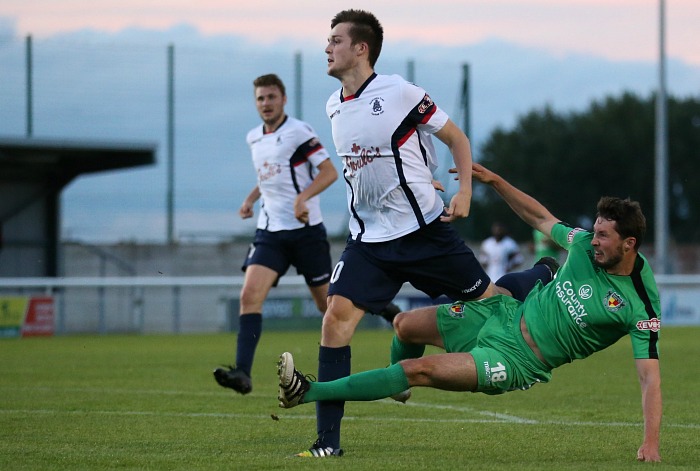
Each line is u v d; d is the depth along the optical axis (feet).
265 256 56.13
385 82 36.86
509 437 41.24
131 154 161.27
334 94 38.11
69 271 163.63
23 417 47.32
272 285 56.24
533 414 49.11
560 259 168.55
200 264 167.32
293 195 56.75
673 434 42.14
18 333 128.98
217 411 50.16
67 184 163.22
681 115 316.81
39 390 60.29
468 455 36.24
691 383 64.03
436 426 44.62
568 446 38.75
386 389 35.32
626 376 69.36
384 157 36.88
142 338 122.93
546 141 320.29
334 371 36.63
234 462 34.01
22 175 159.74
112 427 43.91
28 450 37.04
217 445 38.70
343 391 35.27
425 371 35.50
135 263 164.96
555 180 317.83
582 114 332.19
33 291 143.23
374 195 37.42
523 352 36.91
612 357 87.30
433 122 36.86
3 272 158.92
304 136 56.39
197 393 58.85
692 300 147.43
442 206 38.17
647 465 33.68
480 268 38.70
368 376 35.35
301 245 56.90
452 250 37.93
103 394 58.03
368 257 37.63
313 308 138.62
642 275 36.04
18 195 160.15
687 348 95.96
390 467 32.68
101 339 120.57
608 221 35.17
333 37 37.04
